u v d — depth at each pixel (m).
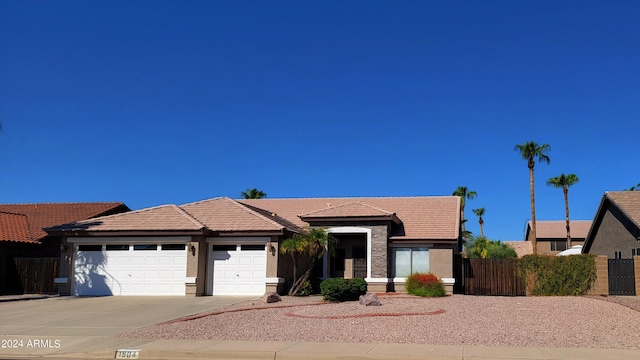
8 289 28.72
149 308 21.19
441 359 11.62
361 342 13.54
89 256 26.83
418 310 18.83
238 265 26.08
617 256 35.34
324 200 35.62
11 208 38.59
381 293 26.52
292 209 34.59
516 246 69.44
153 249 26.23
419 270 28.47
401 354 11.98
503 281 28.81
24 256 32.00
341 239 29.88
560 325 15.56
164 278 25.92
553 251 68.94
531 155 53.59
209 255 26.41
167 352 12.84
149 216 27.38
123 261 26.45
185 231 25.61
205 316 18.31
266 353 12.37
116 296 25.86
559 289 27.92
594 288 27.73
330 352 12.32
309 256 26.12
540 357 11.62
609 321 16.28
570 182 62.62
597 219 38.53
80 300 24.27
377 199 34.72
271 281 25.45
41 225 35.00
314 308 19.94
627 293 27.72
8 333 15.75
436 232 29.08
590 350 12.33
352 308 19.64
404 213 31.94
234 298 24.52
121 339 14.65
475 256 50.16
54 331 16.06
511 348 12.56
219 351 12.66
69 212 37.59
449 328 15.08
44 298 25.42
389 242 28.69
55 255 33.47
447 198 33.91
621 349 12.45
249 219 26.72
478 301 22.47
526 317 17.14
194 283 25.44
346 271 29.45
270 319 17.42
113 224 26.94
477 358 11.58
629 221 32.59
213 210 28.05
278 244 25.91
